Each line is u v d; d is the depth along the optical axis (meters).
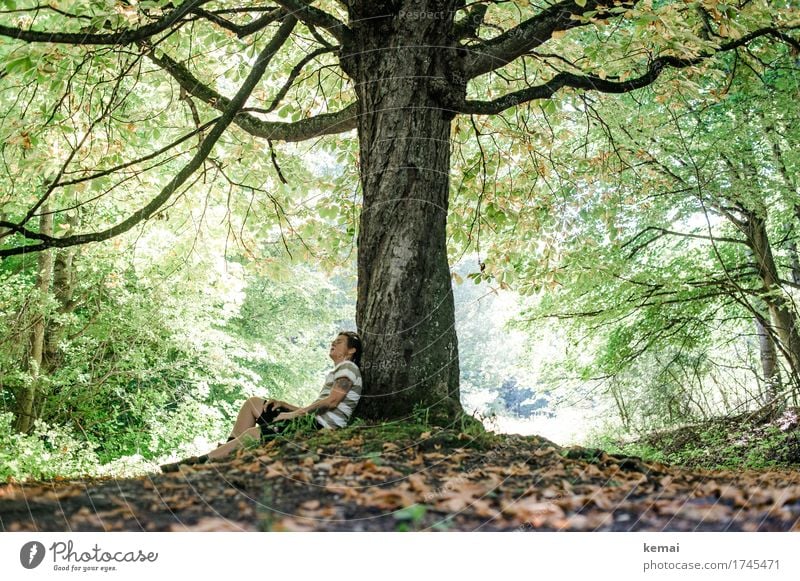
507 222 9.12
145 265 12.18
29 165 7.97
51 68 6.42
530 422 16.95
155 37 7.84
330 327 21.19
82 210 11.52
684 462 9.42
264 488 3.60
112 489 3.72
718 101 8.96
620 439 12.62
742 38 7.43
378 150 5.69
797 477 4.65
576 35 10.02
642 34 6.89
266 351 18.45
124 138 8.66
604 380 13.50
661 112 10.84
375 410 5.37
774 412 10.45
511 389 32.22
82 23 6.43
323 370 21.44
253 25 6.74
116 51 7.26
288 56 9.37
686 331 12.79
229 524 3.19
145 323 12.96
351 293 9.16
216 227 10.78
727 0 7.02
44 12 6.35
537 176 9.51
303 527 3.13
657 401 13.05
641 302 12.45
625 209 11.67
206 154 6.74
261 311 19.50
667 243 13.05
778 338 11.81
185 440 13.97
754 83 9.84
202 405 13.99
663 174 10.80
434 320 5.53
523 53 6.36
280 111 8.94
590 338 13.55
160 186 10.16
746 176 10.73
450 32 5.95
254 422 5.80
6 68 5.87
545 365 14.85
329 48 7.15
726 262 12.56
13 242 12.47
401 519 3.21
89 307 13.23
